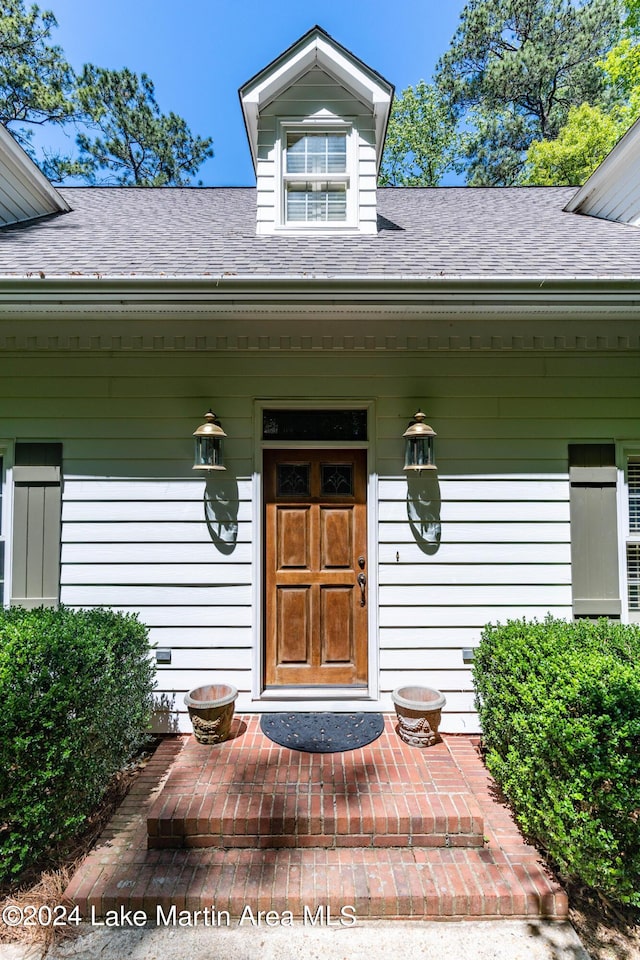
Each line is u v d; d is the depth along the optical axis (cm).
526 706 241
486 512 361
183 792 254
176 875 221
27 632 248
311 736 311
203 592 357
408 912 210
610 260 349
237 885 216
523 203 568
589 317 350
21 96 1378
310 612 365
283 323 353
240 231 426
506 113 1525
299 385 360
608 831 202
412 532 359
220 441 356
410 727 299
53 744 227
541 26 1448
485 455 362
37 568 357
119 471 360
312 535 368
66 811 232
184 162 1756
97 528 359
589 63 1400
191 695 323
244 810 240
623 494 364
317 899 211
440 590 358
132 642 304
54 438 360
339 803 245
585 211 508
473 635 357
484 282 301
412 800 247
